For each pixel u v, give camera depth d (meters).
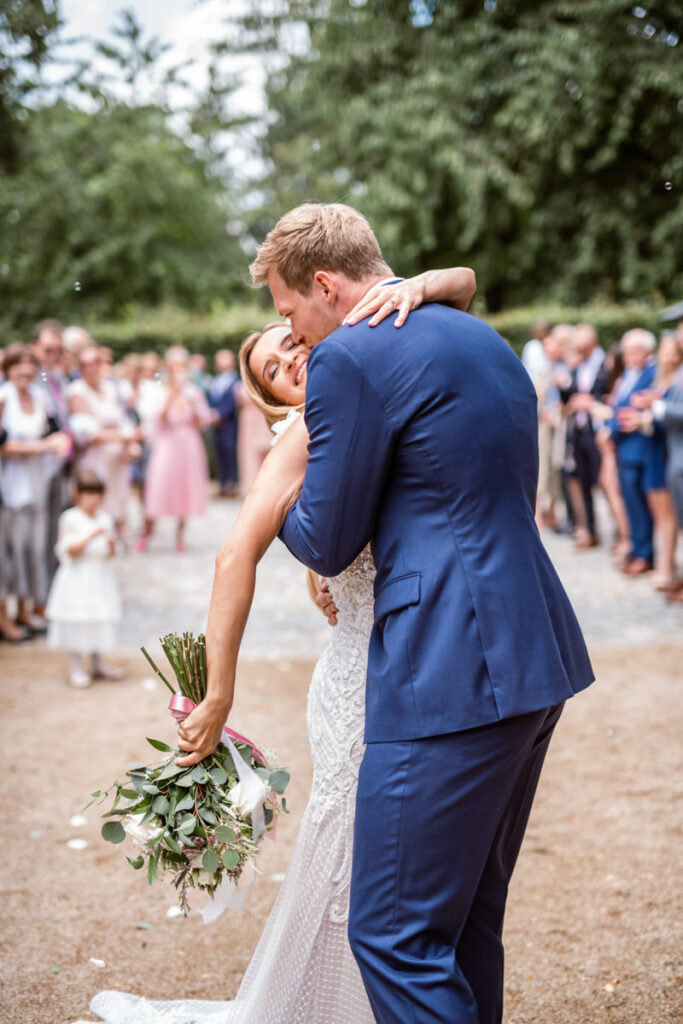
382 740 1.72
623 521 8.70
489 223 17.47
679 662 5.64
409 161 17.30
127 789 1.93
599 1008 2.49
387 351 1.72
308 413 1.76
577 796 3.85
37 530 6.70
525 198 16.41
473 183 16.58
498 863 1.91
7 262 20.84
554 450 9.55
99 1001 2.43
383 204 17.77
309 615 7.18
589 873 3.23
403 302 1.77
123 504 9.91
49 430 6.69
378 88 17.34
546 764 4.19
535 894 3.11
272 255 1.90
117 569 8.98
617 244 16.72
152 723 4.87
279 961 2.02
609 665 5.62
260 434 12.50
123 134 21.94
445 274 1.87
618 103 14.27
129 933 2.94
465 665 1.66
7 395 6.46
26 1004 2.55
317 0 19.41
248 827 1.92
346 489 1.72
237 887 1.99
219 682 1.87
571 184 16.75
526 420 1.79
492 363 1.77
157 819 1.91
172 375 9.76
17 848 3.49
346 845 1.95
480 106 17.27
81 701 5.26
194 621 7.02
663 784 3.94
